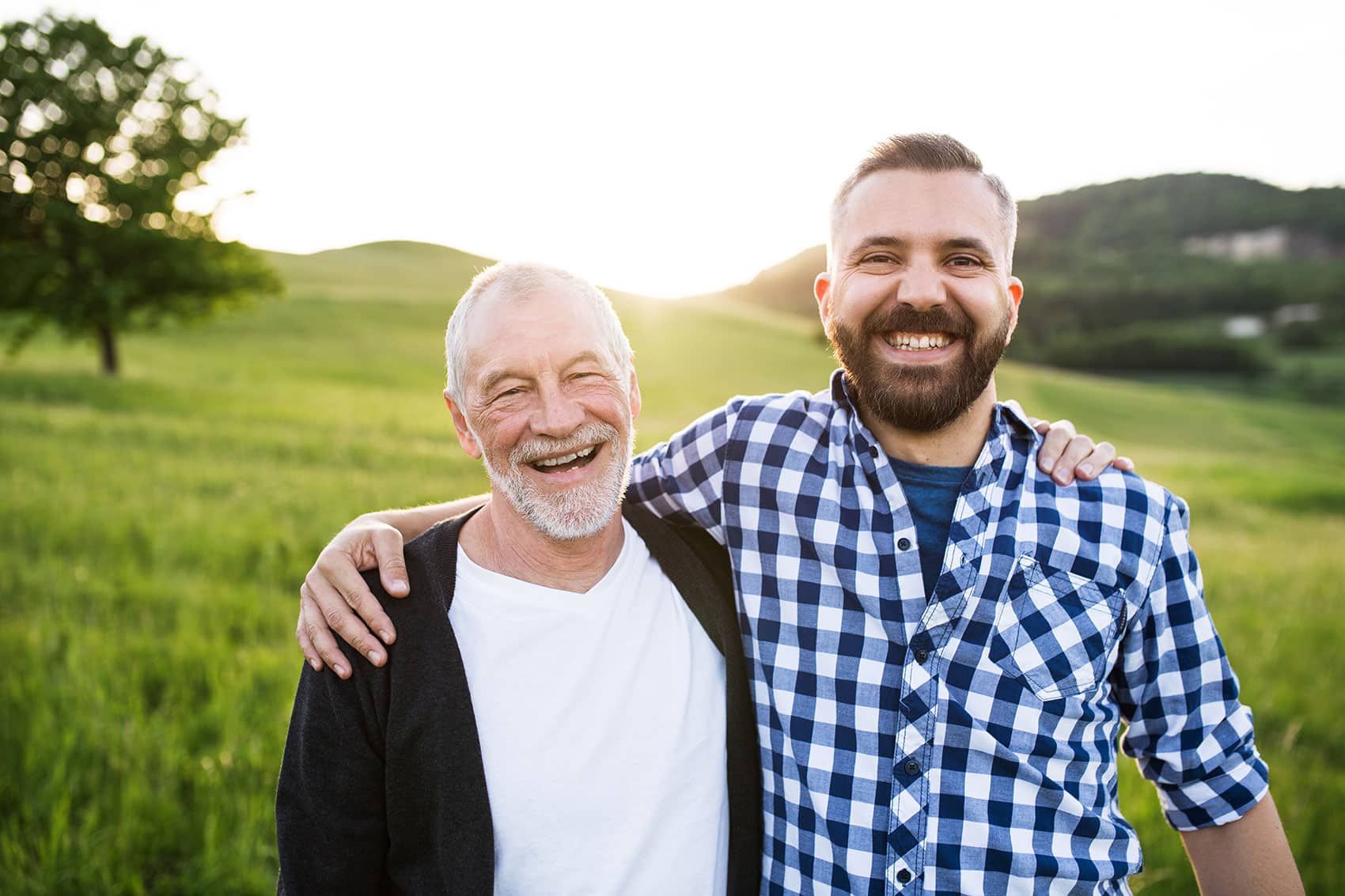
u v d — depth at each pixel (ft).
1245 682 19.06
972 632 6.31
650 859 6.46
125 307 85.25
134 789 11.36
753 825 6.94
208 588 20.61
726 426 7.47
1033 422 6.87
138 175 89.51
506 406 6.48
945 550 6.35
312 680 6.36
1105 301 422.00
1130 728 6.84
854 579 6.57
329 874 6.15
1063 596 6.32
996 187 6.53
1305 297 424.05
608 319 6.90
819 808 6.46
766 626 6.99
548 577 6.76
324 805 6.16
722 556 7.70
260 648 16.76
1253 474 71.92
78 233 84.94
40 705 13.55
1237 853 6.61
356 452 46.37
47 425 46.42
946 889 6.13
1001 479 6.52
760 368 140.15
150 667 15.80
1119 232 653.30
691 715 6.77
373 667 6.20
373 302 154.61
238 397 71.97
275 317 134.41
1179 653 6.47
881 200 6.43
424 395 89.35
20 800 11.62
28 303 82.38
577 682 6.48
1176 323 402.52
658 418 85.81
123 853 10.46
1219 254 585.63
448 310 155.43
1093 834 6.27
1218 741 6.50
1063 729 6.27
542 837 6.27
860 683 6.48
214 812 11.32
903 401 6.34
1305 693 18.76
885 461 6.54
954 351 6.39
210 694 15.14
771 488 7.07
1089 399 138.00
